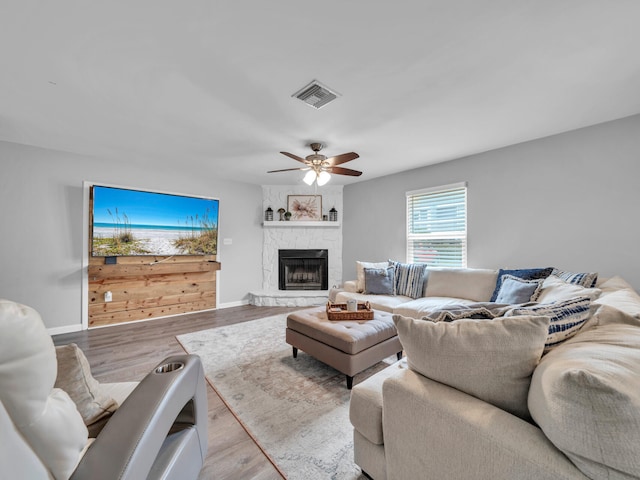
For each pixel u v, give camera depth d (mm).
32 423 536
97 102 2365
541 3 1398
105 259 3840
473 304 1286
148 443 773
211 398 2086
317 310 2922
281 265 5566
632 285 2590
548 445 754
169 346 3102
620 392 599
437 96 2273
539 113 2562
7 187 3244
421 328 1080
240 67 1911
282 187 5578
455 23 1531
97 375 2430
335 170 3496
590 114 2586
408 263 4430
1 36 1612
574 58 1818
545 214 3115
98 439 752
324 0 1390
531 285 2512
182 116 2615
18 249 3303
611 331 967
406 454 1063
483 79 2047
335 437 1674
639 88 2168
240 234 5254
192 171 4520
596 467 643
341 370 2207
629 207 2617
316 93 2223
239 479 1375
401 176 4613
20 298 3314
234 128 2873
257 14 1474
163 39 1653
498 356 932
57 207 3529
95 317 3771
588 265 2830
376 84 2104
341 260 5602
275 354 2881
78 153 3656
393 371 1520
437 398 983
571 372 661
